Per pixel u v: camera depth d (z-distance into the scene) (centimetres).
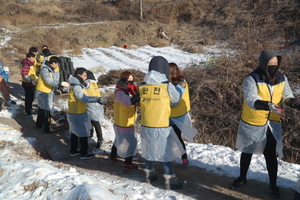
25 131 787
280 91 412
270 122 423
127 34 2548
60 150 689
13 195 376
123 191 435
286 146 790
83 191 354
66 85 603
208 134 904
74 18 3006
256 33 1344
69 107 619
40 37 2347
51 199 360
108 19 3034
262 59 403
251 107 402
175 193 455
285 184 473
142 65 1694
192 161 579
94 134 780
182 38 2355
